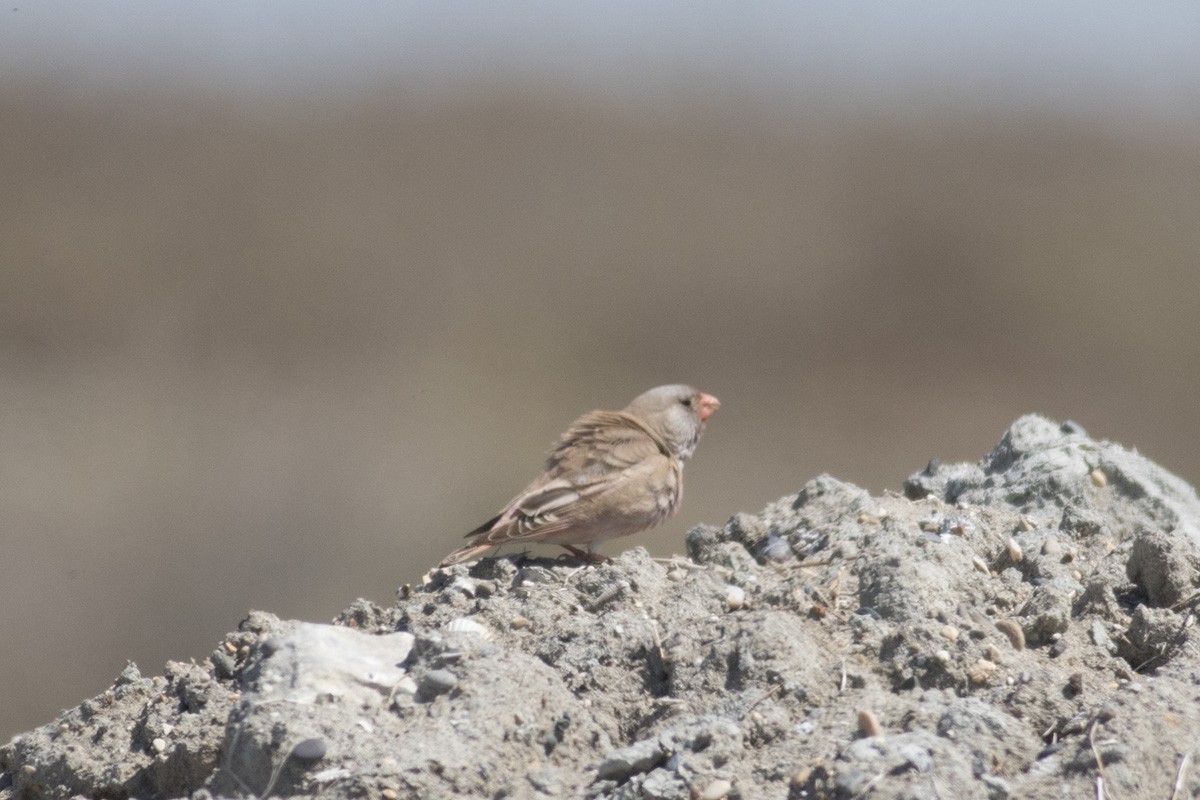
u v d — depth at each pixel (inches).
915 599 225.8
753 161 1330.0
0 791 229.6
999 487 286.4
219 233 1155.9
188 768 209.2
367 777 189.8
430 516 828.0
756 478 930.1
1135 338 1137.4
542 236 1200.2
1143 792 179.5
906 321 1157.1
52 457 808.3
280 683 207.3
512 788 192.7
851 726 195.6
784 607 230.5
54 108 1278.3
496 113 1364.4
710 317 1148.5
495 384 1018.7
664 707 209.8
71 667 689.6
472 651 210.8
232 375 973.8
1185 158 1373.0
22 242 1062.4
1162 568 232.2
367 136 1312.7
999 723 192.1
